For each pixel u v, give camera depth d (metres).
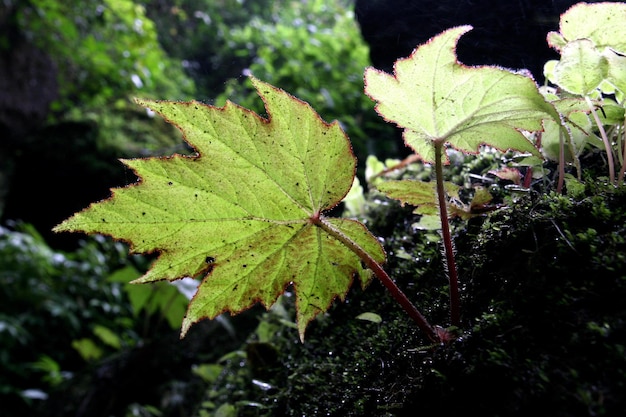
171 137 2.04
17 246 1.67
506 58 0.43
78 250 1.83
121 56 2.26
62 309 1.56
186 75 2.67
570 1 0.39
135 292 0.92
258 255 0.27
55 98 2.31
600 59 0.25
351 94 1.38
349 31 1.76
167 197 0.25
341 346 0.37
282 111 0.25
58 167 1.94
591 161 0.33
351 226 0.26
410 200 0.31
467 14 0.44
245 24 3.15
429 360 0.25
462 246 0.33
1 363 1.46
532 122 0.25
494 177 0.38
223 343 0.87
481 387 0.22
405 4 0.49
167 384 0.87
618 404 0.19
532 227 0.27
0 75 2.04
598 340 0.21
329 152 0.26
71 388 0.97
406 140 0.28
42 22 2.13
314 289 0.28
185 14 3.07
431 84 0.25
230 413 0.41
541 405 0.21
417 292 0.34
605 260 0.23
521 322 0.24
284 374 0.40
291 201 0.26
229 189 0.26
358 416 0.28
